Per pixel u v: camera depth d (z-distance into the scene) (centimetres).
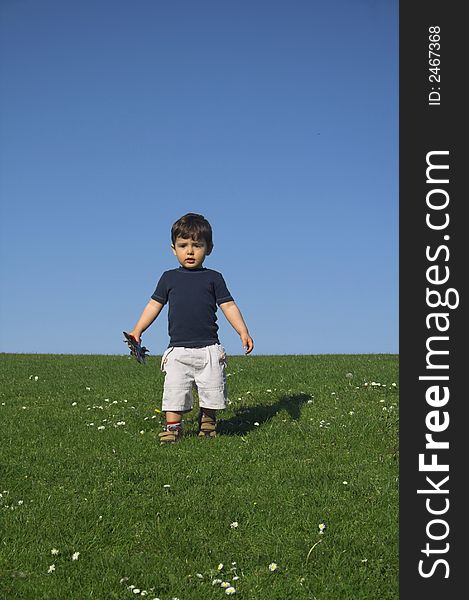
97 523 302
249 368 581
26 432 411
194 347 391
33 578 272
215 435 396
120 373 584
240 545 288
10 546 288
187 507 312
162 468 351
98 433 407
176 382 389
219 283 398
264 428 405
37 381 546
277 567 274
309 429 399
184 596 263
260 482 335
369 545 285
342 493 324
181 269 400
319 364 600
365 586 266
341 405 446
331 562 277
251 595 264
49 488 335
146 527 300
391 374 530
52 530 297
